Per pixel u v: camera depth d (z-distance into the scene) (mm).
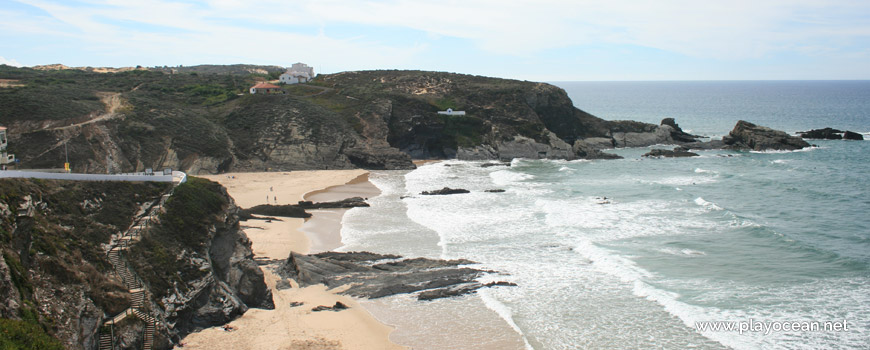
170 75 135000
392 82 129625
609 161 99812
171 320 28344
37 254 25312
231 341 28672
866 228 49125
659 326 30391
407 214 58250
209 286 31469
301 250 45344
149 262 29594
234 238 38125
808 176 77438
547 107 120938
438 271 39094
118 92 96812
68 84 104562
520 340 29375
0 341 19719
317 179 81688
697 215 54750
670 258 41375
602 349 28219
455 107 115188
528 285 36688
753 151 109375
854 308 31906
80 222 29453
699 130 157125
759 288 35250
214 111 102562
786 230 48844
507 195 67688
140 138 82312
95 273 26656
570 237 47688
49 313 23453
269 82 131625
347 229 52344
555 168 92562
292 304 33781
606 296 34594
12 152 69188
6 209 25719
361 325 31172
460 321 31672
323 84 133125
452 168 94250
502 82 129750
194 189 37969
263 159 91438
